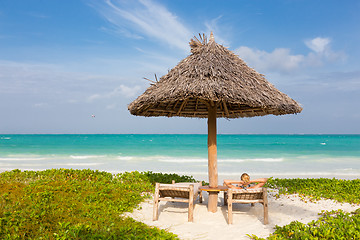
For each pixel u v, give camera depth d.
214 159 6.86
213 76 5.92
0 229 4.62
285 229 5.05
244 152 29.73
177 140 62.00
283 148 35.66
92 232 4.82
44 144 42.31
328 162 21.12
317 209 7.07
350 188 9.48
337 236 4.49
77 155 26.16
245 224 5.94
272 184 10.68
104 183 9.18
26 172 11.00
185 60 6.69
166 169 17.55
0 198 6.20
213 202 6.81
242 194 6.15
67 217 5.48
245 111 8.49
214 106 6.88
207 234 5.32
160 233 5.04
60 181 8.77
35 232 4.74
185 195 6.45
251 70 6.78
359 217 5.47
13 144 41.81
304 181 10.92
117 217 5.80
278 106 5.96
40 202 6.15
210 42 6.84
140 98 6.46
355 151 30.53
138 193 8.44
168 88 5.91
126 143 46.75
